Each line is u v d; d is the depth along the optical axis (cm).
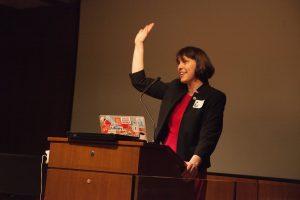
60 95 587
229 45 460
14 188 386
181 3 496
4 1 614
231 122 450
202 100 235
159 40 505
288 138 422
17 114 615
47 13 613
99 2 560
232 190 202
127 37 534
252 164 437
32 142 599
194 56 241
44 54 607
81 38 569
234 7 462
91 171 191
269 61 437
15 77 623
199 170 224
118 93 532
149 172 189
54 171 199
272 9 441
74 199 193
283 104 427
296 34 427
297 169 416
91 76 554
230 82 454
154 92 260
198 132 235
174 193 183
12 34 632
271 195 315
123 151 186
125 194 182
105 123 222
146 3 522
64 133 576
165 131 242
